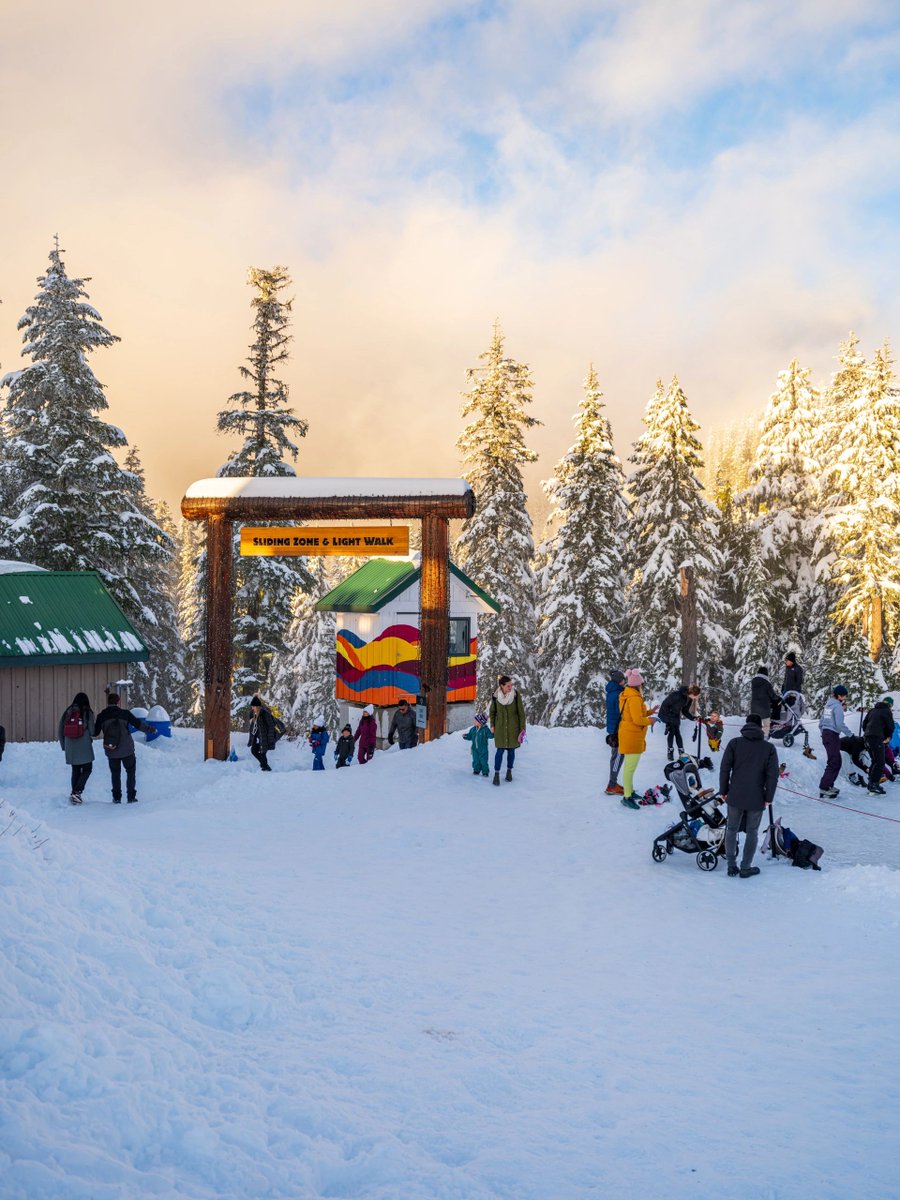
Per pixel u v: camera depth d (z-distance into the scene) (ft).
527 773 54.70
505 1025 20.74
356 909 29.89
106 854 27.89
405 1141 15.21
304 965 23.18
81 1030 16.62
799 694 60.29
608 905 31.99
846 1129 16.19
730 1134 15.96
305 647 176.04
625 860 38.81
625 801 46.55
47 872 22.94
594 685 118.62
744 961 25.94
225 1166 13.66
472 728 54.70
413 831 43.14
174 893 26.53
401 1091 17.02
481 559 125.29
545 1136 15.71
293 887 32.27
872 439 119.03
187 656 121.49
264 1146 14.43
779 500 130.93
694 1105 17.06
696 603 117.91
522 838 42.27
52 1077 14.82
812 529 125.49
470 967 24.85
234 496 70.08
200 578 111.86
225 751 70.85
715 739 55.11
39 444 100.99
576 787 51.47
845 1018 21.47
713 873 36.58
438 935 27.76
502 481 126.62
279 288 111.04
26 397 102.78
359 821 45.73
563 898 32.99
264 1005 20.12
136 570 127.75
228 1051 17.93
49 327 101.55
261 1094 16.19
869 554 116.98
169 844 41.09
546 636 123.44
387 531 70.33
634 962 25.84
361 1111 16.02
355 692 88.22
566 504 124.57
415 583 86.33
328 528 70.74
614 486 121.39
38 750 65.82
